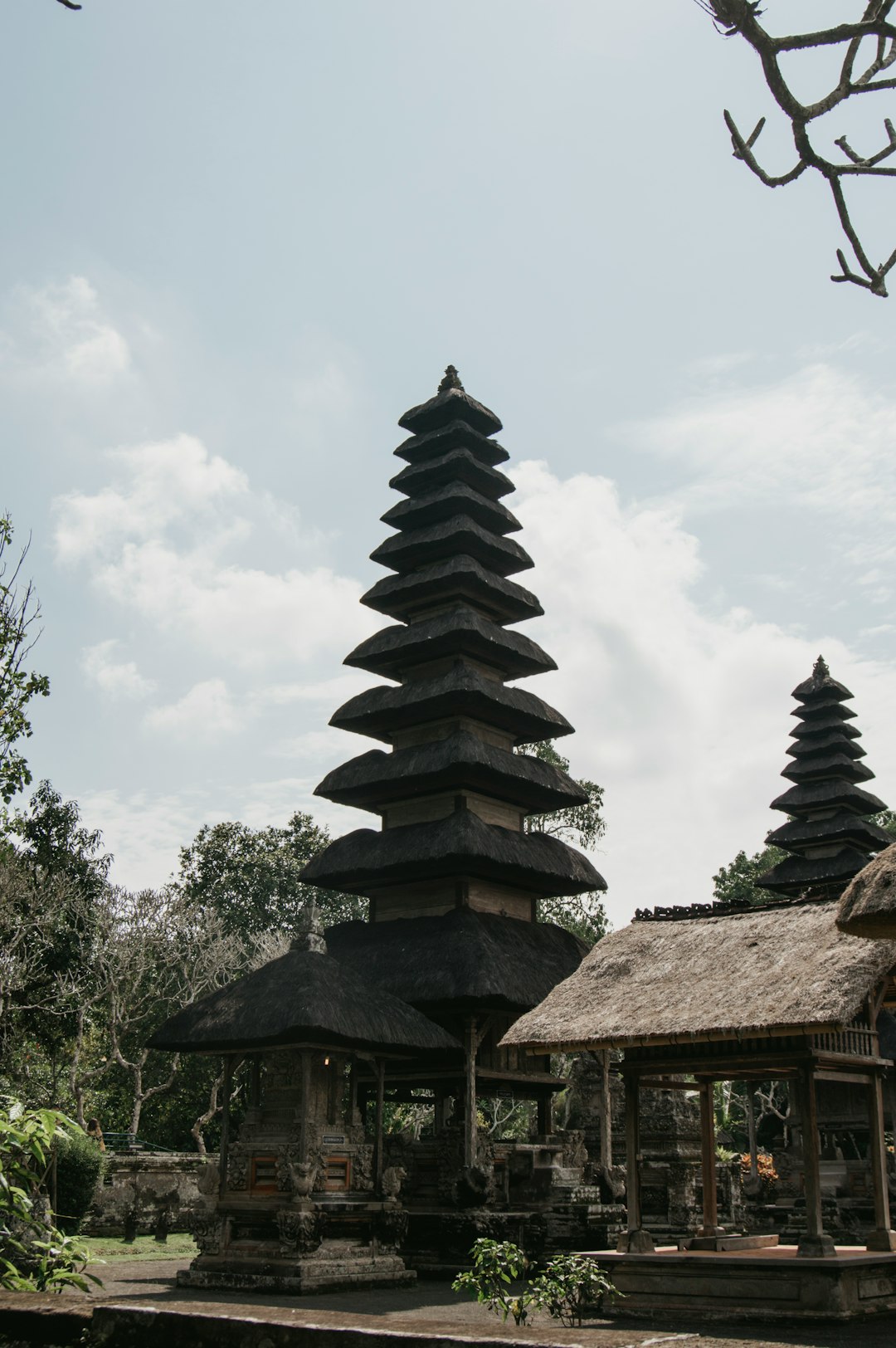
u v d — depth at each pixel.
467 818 29.38
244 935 62.78
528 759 32.16
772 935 17.66
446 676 31.42
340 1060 21.23
